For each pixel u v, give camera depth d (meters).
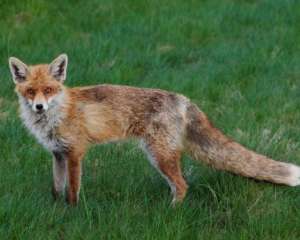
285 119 15.00
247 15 22.97
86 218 10.41
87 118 11.24
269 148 12.91
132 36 20.83
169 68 18.59
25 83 11.10
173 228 9.88
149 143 11.33
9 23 21.73
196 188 11.70
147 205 10.83
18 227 9.82
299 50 19.61
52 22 22.16
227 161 11.29
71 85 16.53
